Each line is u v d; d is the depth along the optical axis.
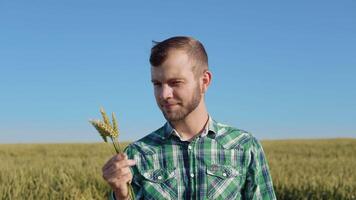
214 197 3.02
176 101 2.86
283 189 13.17
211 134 3.10
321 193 12.73
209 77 3.01
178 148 3.08
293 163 21.66
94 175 14.41
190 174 3.05
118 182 2.69
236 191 3.06
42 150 38.69
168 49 2.84
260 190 3.13
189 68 2.85
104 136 2.67
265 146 41.47
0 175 14.95
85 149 38.78
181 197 3.04
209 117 3.15
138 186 3.11
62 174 13.92
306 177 15.04
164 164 3.08
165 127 3.14
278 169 17.39
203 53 2.96
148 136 3.18
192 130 3.07
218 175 3.04
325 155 34.34
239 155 3.11
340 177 14.48
